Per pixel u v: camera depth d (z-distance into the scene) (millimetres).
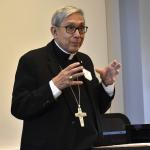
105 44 6492
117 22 6902
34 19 5285
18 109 2637
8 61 4941
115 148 2297
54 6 5574
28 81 2707
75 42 2730
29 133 2674
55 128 2602
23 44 5129
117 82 6922
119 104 6957
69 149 2576
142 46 7016
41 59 2777
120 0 7211
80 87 2822
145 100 7020
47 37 5438
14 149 4914
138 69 7035
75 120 2652
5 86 4891
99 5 6422
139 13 7008
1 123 4820
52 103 2584
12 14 5020
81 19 2727
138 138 3330
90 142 2643
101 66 6398
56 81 2561
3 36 4910
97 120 2828
